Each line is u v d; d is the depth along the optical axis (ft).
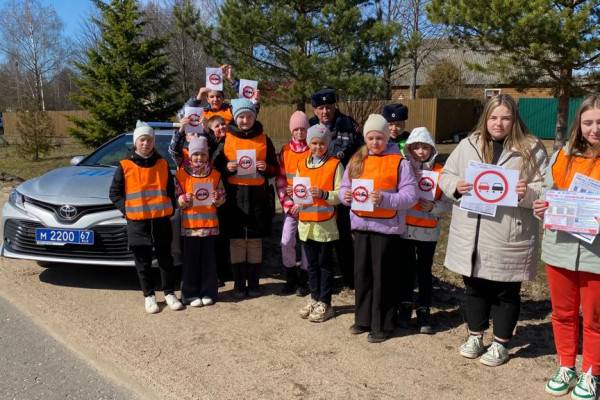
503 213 11.74
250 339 13.93
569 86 42.63
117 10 64.08
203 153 15.98
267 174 17.01
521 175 11.69
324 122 16.92
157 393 11.32
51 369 12.34
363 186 13.26
